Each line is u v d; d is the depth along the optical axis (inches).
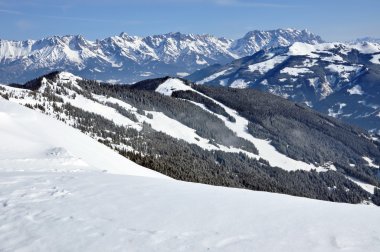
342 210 856.9
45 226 645.9
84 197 845.8
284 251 577.0
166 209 775.7
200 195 933.2
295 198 1010.1
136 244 579.2
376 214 826.2
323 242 622.2
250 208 823.1
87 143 3253.0
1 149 1946.4
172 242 593.3
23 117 3312.0
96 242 582.6
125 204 800.3
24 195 843.4
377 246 611.5
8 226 643.5
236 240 615.5
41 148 2081.7
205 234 636.7
